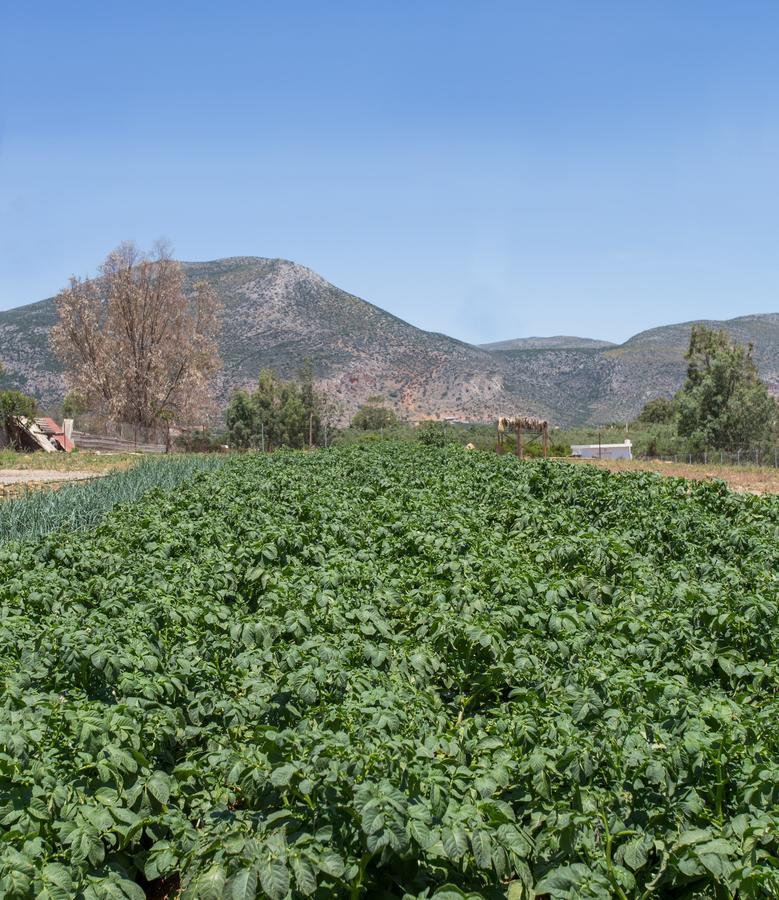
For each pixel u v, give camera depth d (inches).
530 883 189.0
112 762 218.2
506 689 321.7
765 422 2637.8
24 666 282.8
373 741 219.3
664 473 1578.5
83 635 286.5
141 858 219.6
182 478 1000.2
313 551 474.9
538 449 2075.5
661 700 252.8
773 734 231.9
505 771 215.8
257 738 228.5
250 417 2822.3
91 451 2228.1
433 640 327.3
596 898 185.6
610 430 3917.3
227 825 203.2
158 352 2630.4
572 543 481.1
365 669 280.8
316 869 186.4
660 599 387.5
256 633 319.3
